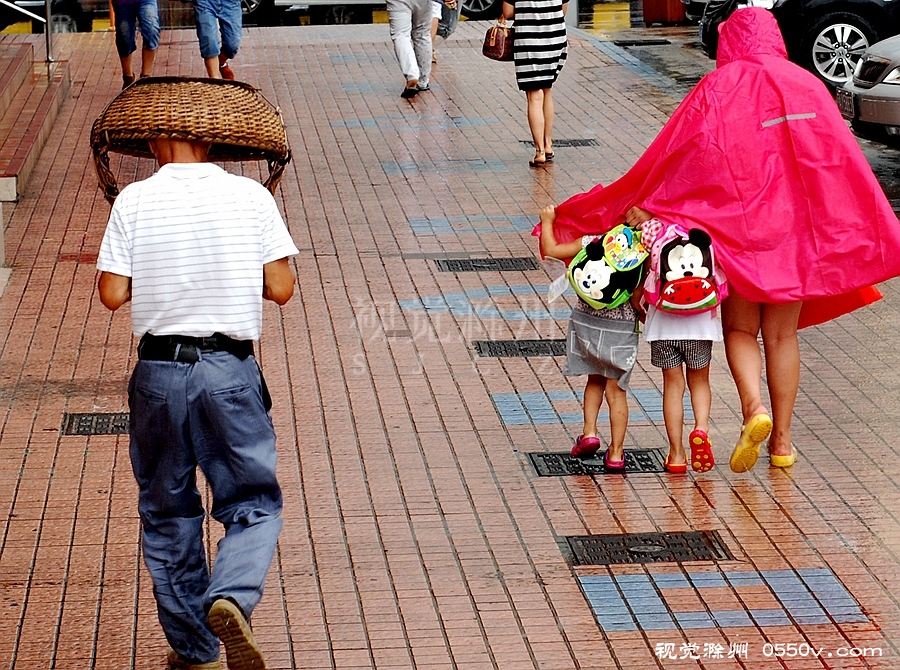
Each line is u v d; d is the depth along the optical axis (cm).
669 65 3675
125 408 1452
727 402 1495
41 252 2009
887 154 2764
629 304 1263
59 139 2747
